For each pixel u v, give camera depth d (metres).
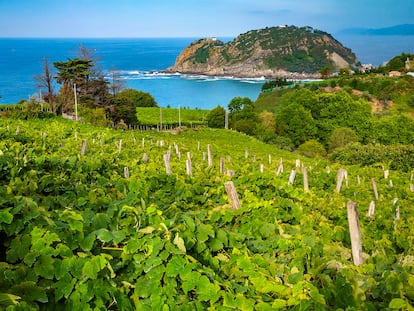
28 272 3.18
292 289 3.52
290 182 8.86
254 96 155.38
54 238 3.38
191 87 181.88
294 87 107.38
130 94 95.81
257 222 5.17
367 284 3.67
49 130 24.31
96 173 8.55
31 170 6.66
